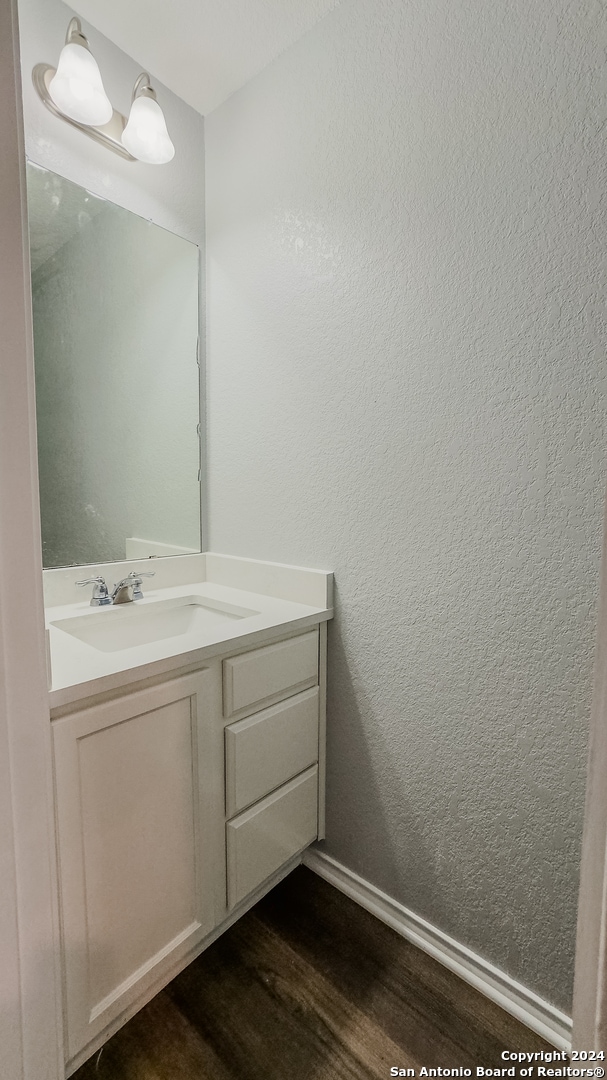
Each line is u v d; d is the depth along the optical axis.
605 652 0.45
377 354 1.23
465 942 1.18
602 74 0.86
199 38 1.33
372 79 1.18
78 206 1.36
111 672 0.91
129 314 1.51
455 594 1.14
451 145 1.06
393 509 1.23
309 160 1.33
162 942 1.06
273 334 1.48
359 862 1.39
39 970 0.73
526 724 1.05
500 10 0.97
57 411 1.38
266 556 1.57
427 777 1.23
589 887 0.47
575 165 0.90
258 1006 1.10
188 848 1.10
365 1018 1.08
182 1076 0.96
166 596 1.54
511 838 1.09
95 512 1.48
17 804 0.68
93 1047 0.99
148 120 1.33
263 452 1.55
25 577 0.66
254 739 1.21
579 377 0.93
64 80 1.19
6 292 0.61
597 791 0.46
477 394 1.06
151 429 1.60
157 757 1.01
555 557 0.99
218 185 1.61
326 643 1.42
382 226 1.19
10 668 0.65
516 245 0.98
